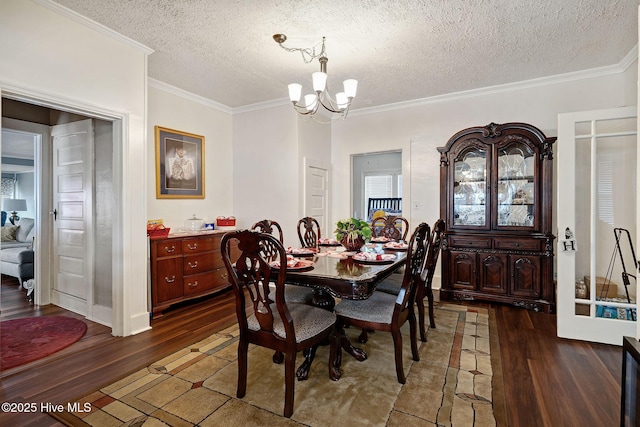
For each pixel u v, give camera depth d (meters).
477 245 3.63
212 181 4.55
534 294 3.37
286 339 1.71
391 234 4.08
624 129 3.06
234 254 4.23
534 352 2.42
